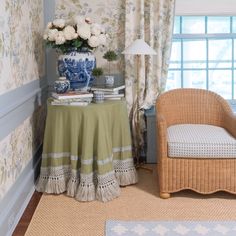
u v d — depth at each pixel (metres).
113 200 2.58
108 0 3.28
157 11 3.19
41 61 3.16
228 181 2.54
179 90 3.10
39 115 3.07
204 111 3.06
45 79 3.32
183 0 3.25
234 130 2.66
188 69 3.54
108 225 2.21
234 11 3.27
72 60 2.82
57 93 2.67
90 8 3.29
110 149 2.67
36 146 2.97
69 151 2.64
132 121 3.34
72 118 2.56
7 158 2.13
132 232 2.12
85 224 2.23
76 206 2.48
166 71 3.29
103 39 2.85
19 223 2.25
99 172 2.57
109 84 3.07
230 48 3.50
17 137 2.37
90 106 2.56
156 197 2.63
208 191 2.56
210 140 2.53
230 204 2.50
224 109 2.98
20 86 2.42
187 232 2.11
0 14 2.00
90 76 2.95
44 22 3.27
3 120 2.02
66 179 2.68
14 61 2.27
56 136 2.62
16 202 2.27
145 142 3.41
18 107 2.36
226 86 3.56
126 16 3.19
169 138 2.59
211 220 2.26
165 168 2.56
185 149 2.50
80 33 2.71
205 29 3.46
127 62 3.25
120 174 2.82
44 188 2.71
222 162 2.52
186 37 3.47
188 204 2.51
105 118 2.60
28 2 2.67
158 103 2.95
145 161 3.41
